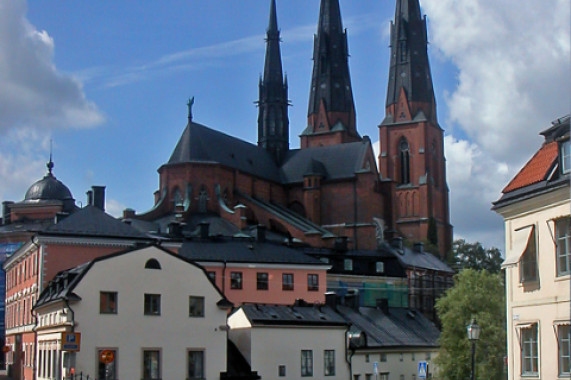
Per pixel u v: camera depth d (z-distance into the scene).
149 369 61.50
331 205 156.00
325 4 189.50
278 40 177.50
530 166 36.50
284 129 172.12
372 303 119.69
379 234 156.50
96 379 59.38
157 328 62.16
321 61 187.12
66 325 59.34
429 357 88.19
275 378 67.81
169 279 63.19
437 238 181.50
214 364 63.94
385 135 188.88
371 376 77.12
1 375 95.19
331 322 72.50
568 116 35.16
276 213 141.00
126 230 81.56
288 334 69.38
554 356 33.00
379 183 159.88
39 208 131.00
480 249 174.38
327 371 71.56
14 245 112.06
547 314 33.66
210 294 64.69
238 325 69.06
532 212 35.12
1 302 110.69
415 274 128.25
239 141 158.88
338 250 125.62
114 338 60.47
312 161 159.00
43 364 68.44
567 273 32.59
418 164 184.62
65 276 63.50
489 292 81.12
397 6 193.50
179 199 137.88
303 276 95.81
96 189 95.12
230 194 145.62
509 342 36.34
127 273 61.69
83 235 78.06
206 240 98.75
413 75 188.75
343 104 185.62
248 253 95.50
